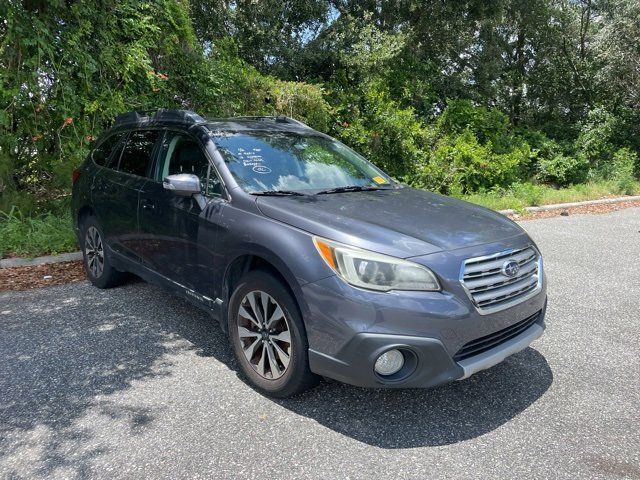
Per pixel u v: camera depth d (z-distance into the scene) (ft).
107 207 16.44
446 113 46.96
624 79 60.13
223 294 12.20
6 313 15.93
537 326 11.78
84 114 25.89
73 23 25.30
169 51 28.71
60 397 11.21
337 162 15.20
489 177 43.27
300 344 10.37
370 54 40.88
